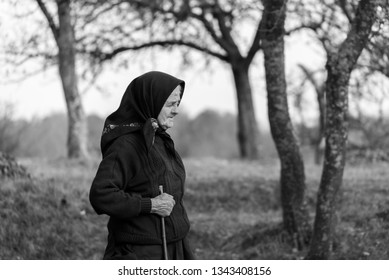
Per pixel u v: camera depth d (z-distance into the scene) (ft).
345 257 31.78
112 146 17.83
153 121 17.90
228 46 88.48
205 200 47.32
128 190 17.92
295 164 36.22
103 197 17.25
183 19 78.79
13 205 38.63
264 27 35.91
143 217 17.74
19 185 41.65
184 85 18.86
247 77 92.17
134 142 17.88
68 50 67.77
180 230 18.19
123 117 18.22
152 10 75.61
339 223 36.68
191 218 43.86
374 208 38.96
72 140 70.59
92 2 65.51
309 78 68.64
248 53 90.02
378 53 39.34
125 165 17.65
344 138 32.01
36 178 44.65
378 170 54.54
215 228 40.86
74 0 64.03
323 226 32.19
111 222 18.07
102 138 18.25
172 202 17.87
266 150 140.15
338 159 31.96
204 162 69.05
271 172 56.65
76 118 70.54
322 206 32.19
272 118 36.29
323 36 45.19
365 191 44.21
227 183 50.29
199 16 82.64
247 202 47.24
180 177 18.58
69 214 39.91
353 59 31.65
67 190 43.42
